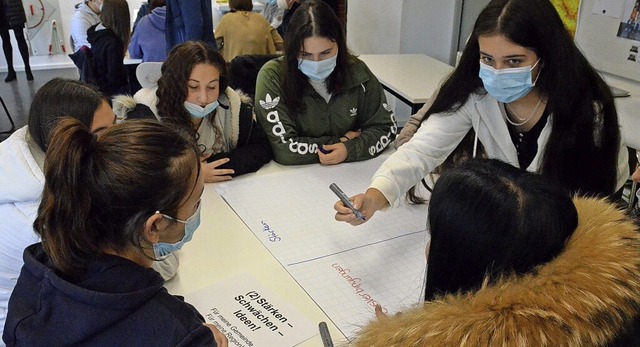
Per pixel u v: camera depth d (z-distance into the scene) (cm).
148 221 84
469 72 137
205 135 187
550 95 126
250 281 122
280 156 187
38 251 90
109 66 324
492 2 124
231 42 366
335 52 185
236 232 142
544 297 62
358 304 116
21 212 119
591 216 72
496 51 123
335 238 141
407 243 139
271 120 189
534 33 118
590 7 285
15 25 514
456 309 65
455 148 149
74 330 79
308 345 104
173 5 296
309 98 195
